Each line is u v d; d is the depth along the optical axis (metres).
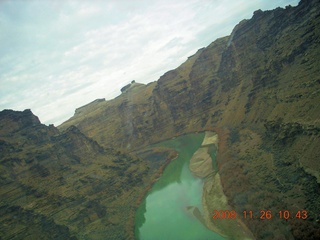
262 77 166.62
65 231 116.12
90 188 147.50
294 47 150.12
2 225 118.25
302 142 102.88
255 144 136.00
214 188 123.06
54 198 132.25
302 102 117.81
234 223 93.19
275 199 90.00
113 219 128.12
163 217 118.00
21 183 140.00
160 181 160.38
